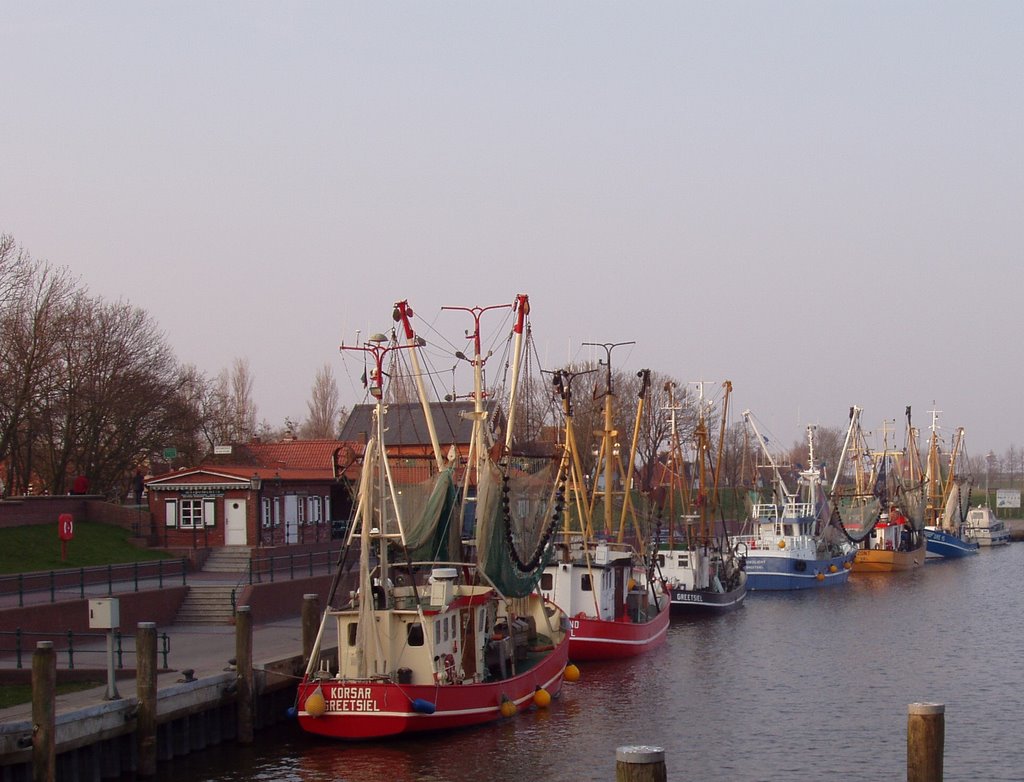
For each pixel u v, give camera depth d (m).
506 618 40.16
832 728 38.12
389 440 87.31
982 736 37.38
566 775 31.67
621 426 89.56
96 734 28.45
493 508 38.00
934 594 82.88
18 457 77.50
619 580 53.44
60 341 76.06
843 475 145.62
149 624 30.05
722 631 61.81
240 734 33.81
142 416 79.75
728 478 129.62
